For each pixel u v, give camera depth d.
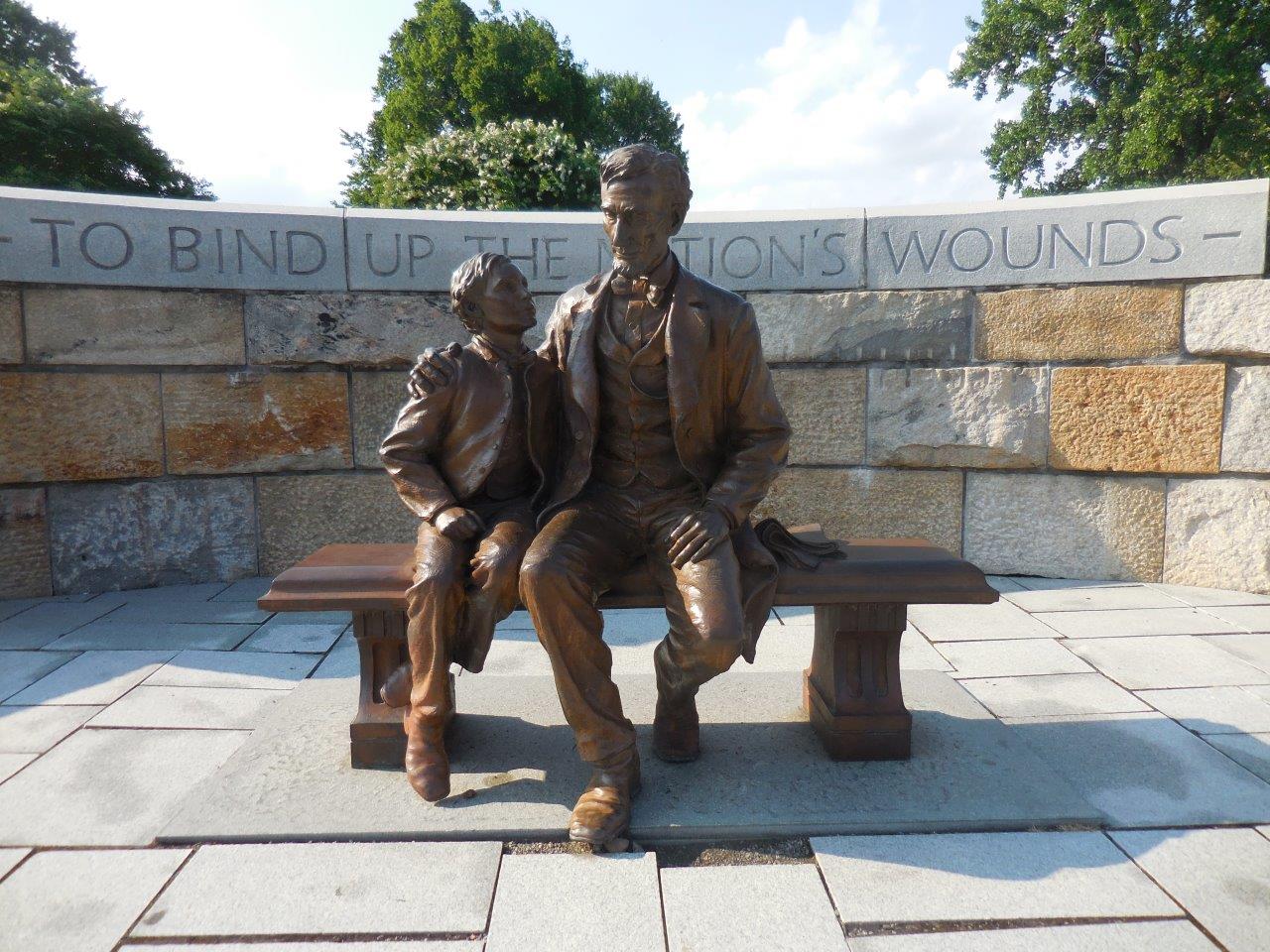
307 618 4.09
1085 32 18.78
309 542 4.89
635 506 2.41
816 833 2.12
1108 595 4.39
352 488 4.88
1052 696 3.04
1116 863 1.97
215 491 4.75
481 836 2.10
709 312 2.31
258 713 2.89
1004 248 4.63
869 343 4.77
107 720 2.84
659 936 1.71
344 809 2.21
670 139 31.16
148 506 4.64
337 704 2.95
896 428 4.81
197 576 4.77
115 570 4.62
